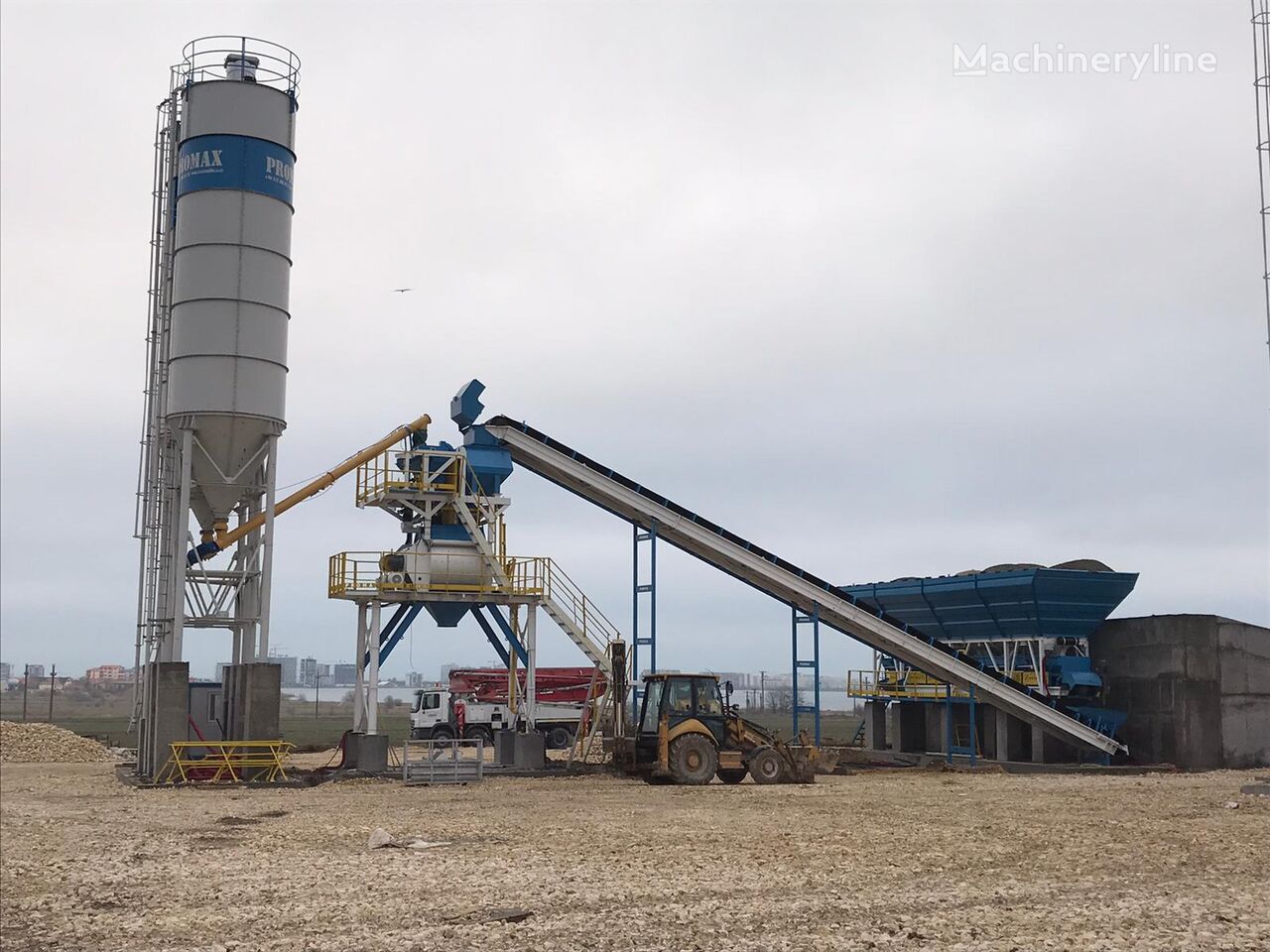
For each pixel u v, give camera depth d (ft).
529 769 109.70
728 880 52.60
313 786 99.19
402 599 110.52
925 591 148.87
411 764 105.09
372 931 42.83
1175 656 133.80
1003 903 47.78
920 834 68.23
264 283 109.29
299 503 113.19
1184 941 41.16
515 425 118.73
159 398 113.29
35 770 125.49
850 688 160.97
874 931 42.65
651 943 40.98
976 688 130.93
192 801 87.92
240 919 44.86
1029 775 121.80
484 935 42.09
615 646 115.44
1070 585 135.95
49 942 41.63
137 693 111.75
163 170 118.62
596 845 63.41
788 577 124.47
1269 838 67.15
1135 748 137.08
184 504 105.29
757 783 104.22
